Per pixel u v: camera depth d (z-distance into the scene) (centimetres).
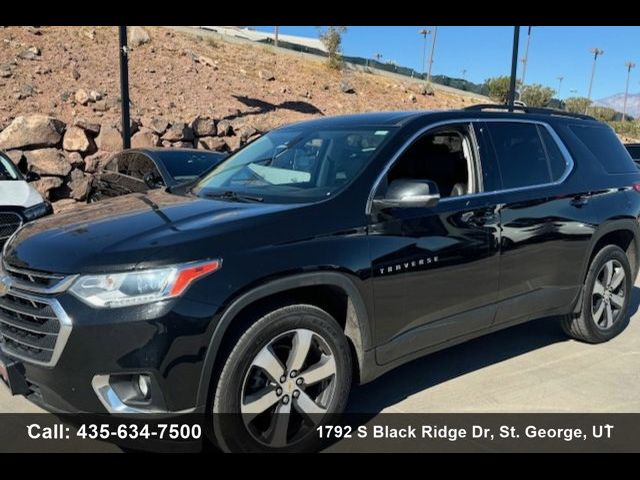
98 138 1191
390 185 353
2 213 689
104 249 296
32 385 304
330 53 2845
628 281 535
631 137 4150
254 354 307
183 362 284
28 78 1454
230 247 303
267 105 1817
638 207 526
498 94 3959
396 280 358
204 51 2261
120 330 279
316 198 353
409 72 3988
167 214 345
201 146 1366
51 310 289
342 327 356
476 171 421
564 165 481
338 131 425
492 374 457
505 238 418
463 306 400
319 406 336
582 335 513
